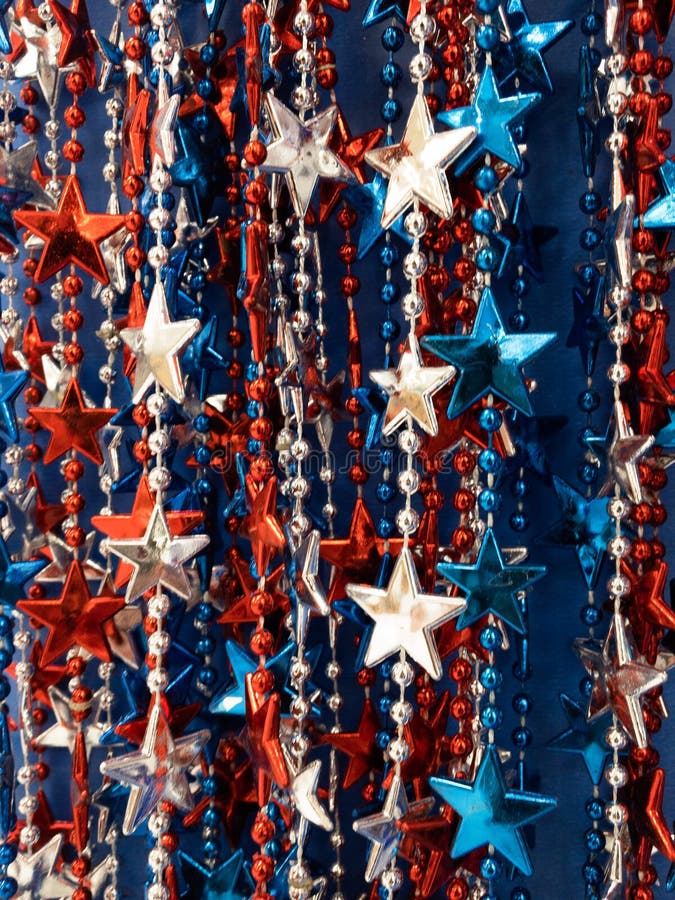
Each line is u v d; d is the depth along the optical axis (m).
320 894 0.41
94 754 0.45
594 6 0.41
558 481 0.41
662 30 0.38
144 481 0.39
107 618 0.41
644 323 0.38
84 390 0.46
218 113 0.42
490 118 0.37
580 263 0.43
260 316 0.38
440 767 0.41
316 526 0.42
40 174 0.44
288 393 0.40
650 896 0.39
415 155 0.37
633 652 0.38
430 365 0.39
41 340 0.44
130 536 0.39
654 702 0.40
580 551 0.41
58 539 0.44
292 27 0.41
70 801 0.45
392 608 0.37
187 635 0.45
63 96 0.45
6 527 0.44
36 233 0.40
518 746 0.41
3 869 0.41
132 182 0.39
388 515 0.44
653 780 0.38
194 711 0.40
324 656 0.44
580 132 0.41
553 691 0.43
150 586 0.38
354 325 0.42
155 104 0.40
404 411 0.37
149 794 0.38
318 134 0.38
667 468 0.43
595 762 0.40
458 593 0.40
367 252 0.40
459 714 0.39
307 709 0.39
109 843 0.43
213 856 0.42
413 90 0.43
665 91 0.42
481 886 0.40
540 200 0.43
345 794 0.44
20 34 0.43
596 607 0.41
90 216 0.40
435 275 0.40
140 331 0.38
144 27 0.40
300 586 0.38
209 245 0.44
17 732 0.46
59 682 0.44
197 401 0.42
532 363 0.43
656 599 0.38
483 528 0.40
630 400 0.39
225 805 0.42
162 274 0.39
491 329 0.37
